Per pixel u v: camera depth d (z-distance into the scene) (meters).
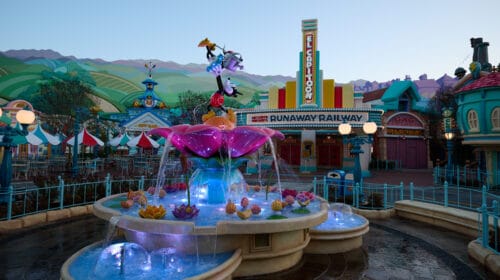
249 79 73.25
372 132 9.33
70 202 8.58
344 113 18.98
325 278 4.50
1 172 7.96
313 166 22.23
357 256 5.50
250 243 4.61
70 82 41.75
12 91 47.56
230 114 6.50
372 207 8.95
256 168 22.20
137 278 3.76
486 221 5.24
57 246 5.73
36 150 27.61
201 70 75.00
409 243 6.29
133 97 60.72
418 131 27.61
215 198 6.12
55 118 33.09
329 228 6.00
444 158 28.78
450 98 26.73
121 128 28.25
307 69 21.38
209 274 3.61
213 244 4.51
